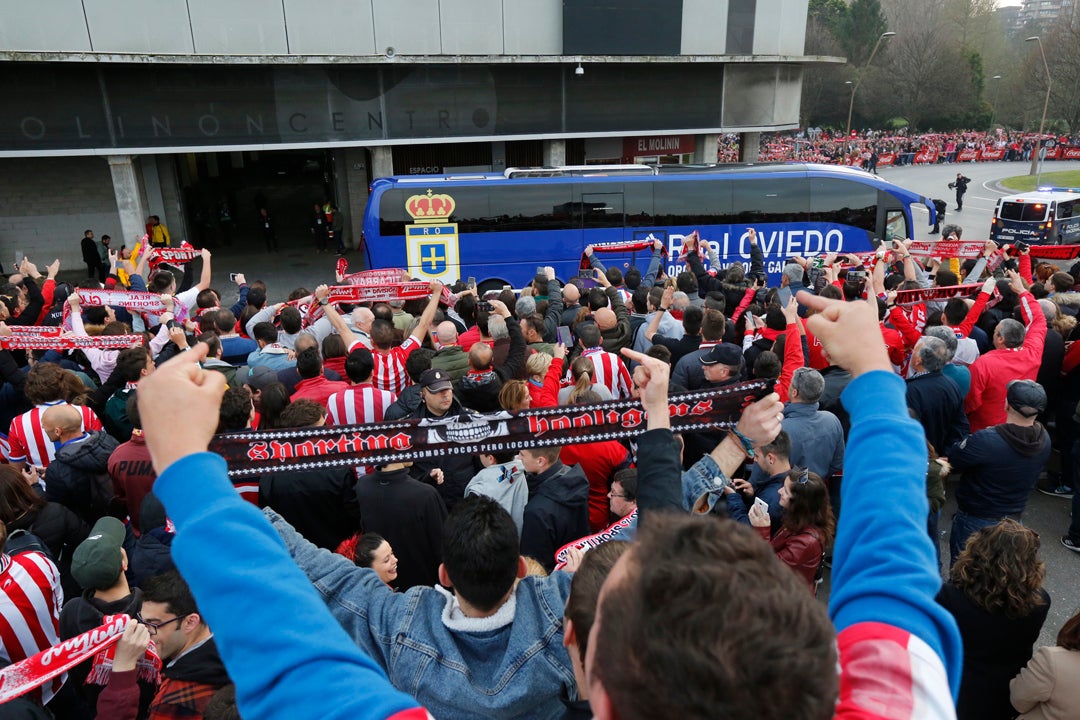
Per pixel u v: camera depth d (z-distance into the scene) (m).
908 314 8.22
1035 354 6.19
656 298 8.14
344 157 23.52
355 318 7.29
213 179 37.03
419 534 4.17
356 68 19.05
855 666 0.79
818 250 16.58
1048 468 7.75
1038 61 68.31
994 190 44.31
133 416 4.52
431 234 15.88
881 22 76.31
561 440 2.51
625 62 20.50
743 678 0.59
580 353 6.59
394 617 1.93
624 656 0.65
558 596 1.96
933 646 0.79
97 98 17.42
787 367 5.38
